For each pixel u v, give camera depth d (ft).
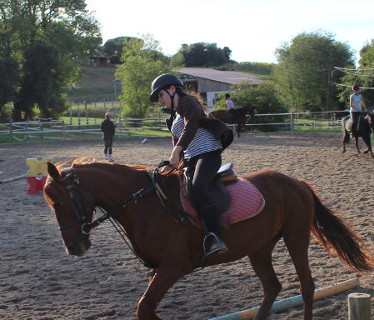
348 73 141.49
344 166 49.88
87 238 13.66
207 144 13.73
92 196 13.75
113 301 17.38
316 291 16.83
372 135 87.61
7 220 30.91
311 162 53.36
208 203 13.28
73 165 14.26
